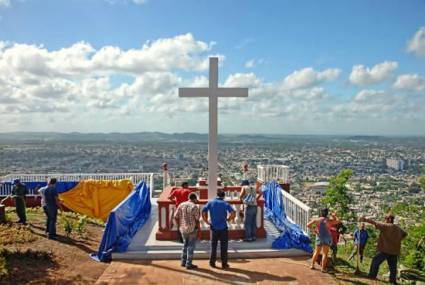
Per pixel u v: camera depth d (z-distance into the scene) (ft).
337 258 37.40
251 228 37.22
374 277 32.01
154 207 54.03
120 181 59.62
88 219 51.93
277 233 40.32
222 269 32.14
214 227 32.12
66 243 37.27
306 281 29.91
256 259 34.73
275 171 62.75
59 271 30.07
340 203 58.39
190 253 32.19
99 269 31.81
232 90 38.93
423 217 57.52
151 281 29.43
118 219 35.83
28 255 31.83
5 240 35.22
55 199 38.29
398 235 31.45
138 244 36.40
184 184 39.22
